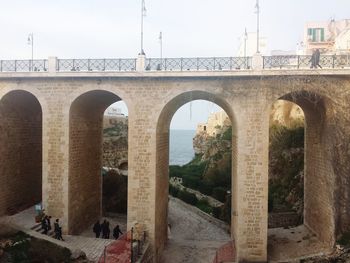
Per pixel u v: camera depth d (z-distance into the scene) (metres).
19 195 23.81
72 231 20.89
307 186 22.97
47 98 20.08
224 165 41.12
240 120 18.66
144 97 19.28
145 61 19.12
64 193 20.09
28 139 24.98
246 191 18.66
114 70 19.23
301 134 29.91
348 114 18.05
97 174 25.84
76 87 19.81
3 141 21.78
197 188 41.19
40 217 20.08
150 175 19.30
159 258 20.94
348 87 18.17
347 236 17.25
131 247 16.36
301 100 20.77
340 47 30.47
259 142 18.53
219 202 34.81
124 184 31.62
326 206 19.08
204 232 27.42
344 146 17.95
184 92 19.00
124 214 28.58
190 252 22.55
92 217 24.95
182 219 30.98
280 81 18.36
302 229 22.84
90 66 19.53
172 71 18.58
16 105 22.56
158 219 20.52
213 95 19.44
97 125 25.62
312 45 35.94
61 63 19.72
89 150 23.91
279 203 27.50
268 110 18.45
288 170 29.42
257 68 18.38
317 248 19.11
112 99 24.02
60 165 20.11
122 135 48.69
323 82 18.17
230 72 18.19
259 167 18.53
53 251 15.86
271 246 20.53
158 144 20.08
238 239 18.66
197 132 75.69
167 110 20.44
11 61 20.23
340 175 17.91
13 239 16.69
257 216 18.56
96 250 17.89
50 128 20.11
